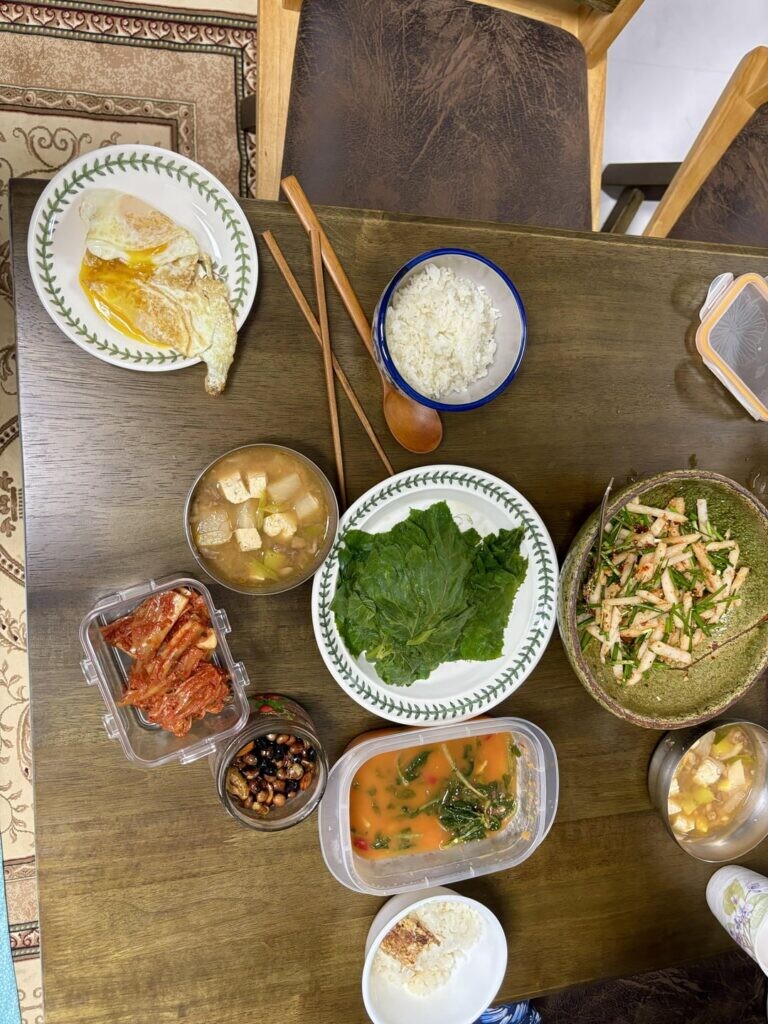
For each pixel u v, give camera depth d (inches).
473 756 27.9
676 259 27.6
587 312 26.9
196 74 35.8
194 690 22.6
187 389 24.1
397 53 26.9
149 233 22.8
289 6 24.5
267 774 24.1
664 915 29.3
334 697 26.0
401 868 26.8
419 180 27.2
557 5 28.2
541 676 27.6
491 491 25.6
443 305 24.2
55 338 23.0
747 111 28.0
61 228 22.0
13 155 33.7
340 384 25.2
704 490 26.6
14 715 35.4
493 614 26.3
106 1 34.6
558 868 28.3
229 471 23.3
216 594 24.7
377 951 26.4
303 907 25.9
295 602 25.3
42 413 23.1
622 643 27.5
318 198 26.4
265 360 24.6
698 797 28.9
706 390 28.4
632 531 27.4
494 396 23.8
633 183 36.6
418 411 25.6
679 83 40.4
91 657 22.2
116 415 23.7
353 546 25.3
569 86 28.5
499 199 28.0
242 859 25.3
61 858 23.9
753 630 26.7
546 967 28.4
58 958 24.1
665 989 32.1
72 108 34.4
